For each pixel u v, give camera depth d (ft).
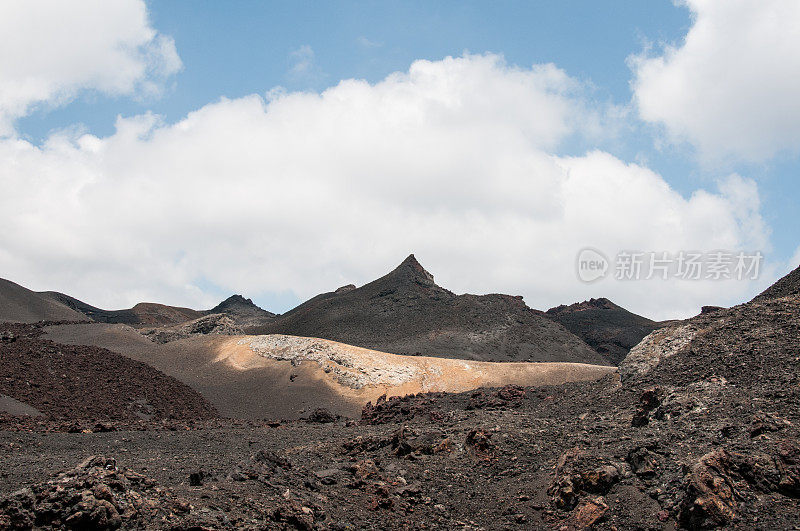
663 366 153.58
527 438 115.24
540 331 636.48
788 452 82.02
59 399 218.18
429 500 91.76
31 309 609.01
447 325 630.33
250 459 90.58
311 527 71.20
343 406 289.94
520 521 86.17
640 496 84.12
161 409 245.24
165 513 63.87
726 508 75.51
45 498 59.67
